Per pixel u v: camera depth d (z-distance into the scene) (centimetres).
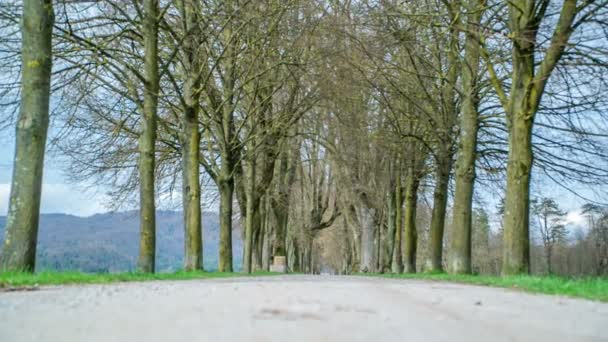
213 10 2102
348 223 4606
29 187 1243
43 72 1279
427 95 2216
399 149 2762
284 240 3984
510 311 555
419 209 4881
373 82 2448
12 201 1241
